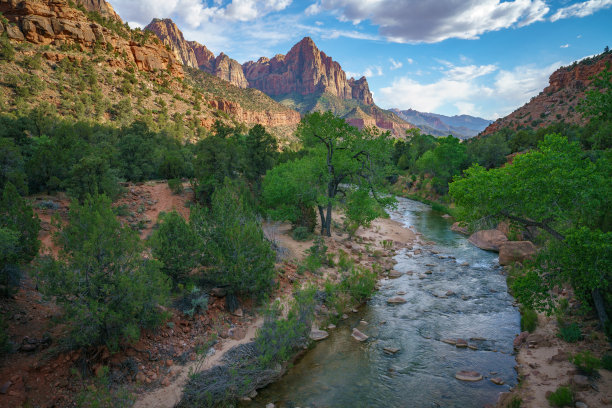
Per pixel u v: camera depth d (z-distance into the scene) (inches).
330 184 1112.2
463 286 767.1
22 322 414.9
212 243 585.3
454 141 2485.2
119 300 394.6
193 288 544.4
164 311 470.3
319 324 583.8
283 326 485.4
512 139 3107.8
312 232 1130.7
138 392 370.0
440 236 1311.5
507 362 462.0
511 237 1064.2
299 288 649.0
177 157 1620.3
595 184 428.5
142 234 842.2
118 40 5349.4
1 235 390.3
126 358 401.4
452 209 1882.4
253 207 1121.4
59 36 4456.2
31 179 962.7
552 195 448.1
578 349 443.8
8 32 3983.8
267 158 1508.4
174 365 421.7
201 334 487.8
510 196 483.2
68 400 335.6
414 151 3307.1
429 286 771.4
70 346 374.6
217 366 427.8
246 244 581.6
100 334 392.8
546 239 634.2
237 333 503.2
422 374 440.8
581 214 476.1
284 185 1122.7
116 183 1062.4
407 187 2876.5
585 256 412.5
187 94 6200.8
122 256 418.3
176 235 565.9
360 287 704.4
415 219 1715.1
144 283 420.8
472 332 554.3
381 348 511.2
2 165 887.7
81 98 3570.4
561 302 563.5
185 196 1205.1
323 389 410.9
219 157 1193.4
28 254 467.2
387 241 1186.0
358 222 1134.4
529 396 368.5
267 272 599.2
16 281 447.2
